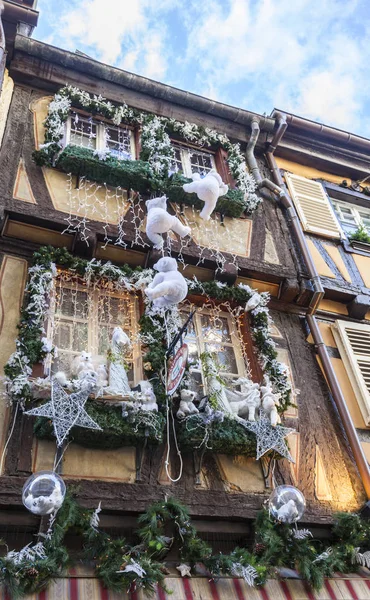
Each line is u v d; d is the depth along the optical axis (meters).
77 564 4.91
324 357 7.41
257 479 6.05
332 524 6.13
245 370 6.93
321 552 5.90
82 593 4.65
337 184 10.48
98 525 5.23
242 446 5.95
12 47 8.39
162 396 5.88
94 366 6.07
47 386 5.32
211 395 6.10
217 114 9.38
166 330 6.44
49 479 4.71
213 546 5.75
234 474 5.98
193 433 5.72
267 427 6.06
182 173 8.70
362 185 10.84
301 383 7.18
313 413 6.97
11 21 8.86
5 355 5.71
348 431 6.81
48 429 5.21
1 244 6.52
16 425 5.30
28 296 6.05
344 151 10.60
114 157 7.57
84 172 7.37
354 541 5.88
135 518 5.41
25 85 8.28
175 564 5.27
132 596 4.78
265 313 7.21
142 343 6.38
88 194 7.32
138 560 4.79
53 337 6.17
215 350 6.95
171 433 5.84
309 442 6.68
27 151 7.38
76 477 5.32
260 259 7.95
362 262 9.06
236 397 6.34
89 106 8.32
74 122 8.31
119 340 6.00
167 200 7.80
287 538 5.62
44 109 8.09
